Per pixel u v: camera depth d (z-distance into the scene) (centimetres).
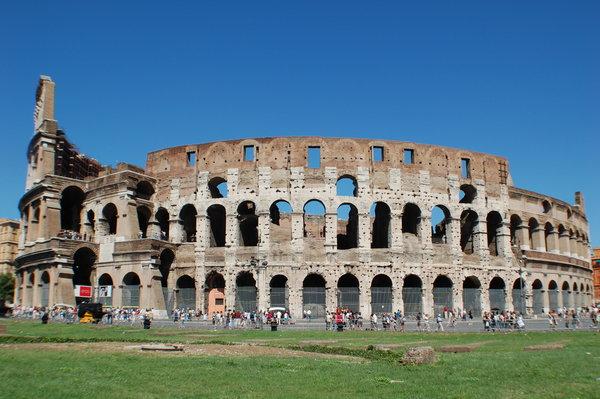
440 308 9388
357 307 9088
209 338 5138
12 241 18625
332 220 9244
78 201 11056
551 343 4759
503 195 10406
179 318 8575
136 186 9881
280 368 2911
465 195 10512
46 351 3559
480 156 10312
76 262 10531
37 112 11788
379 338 5325
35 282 9981
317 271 9088
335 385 2389
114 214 10494
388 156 9625
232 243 9319
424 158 9800
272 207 10431
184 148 9988
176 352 3672
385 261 9238
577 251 12600
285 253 9131
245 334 5766
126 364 2956
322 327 7300
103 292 9544
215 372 2719
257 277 9050
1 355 3262
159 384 2356
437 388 2327
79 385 2267
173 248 9544
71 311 8494
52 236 9906
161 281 9269
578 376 2686
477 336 5697
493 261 9962
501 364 3150
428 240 9500
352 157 9519
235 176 9531
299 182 9375
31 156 11525
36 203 10556
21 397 1995
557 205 11775
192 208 10244
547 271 10938
